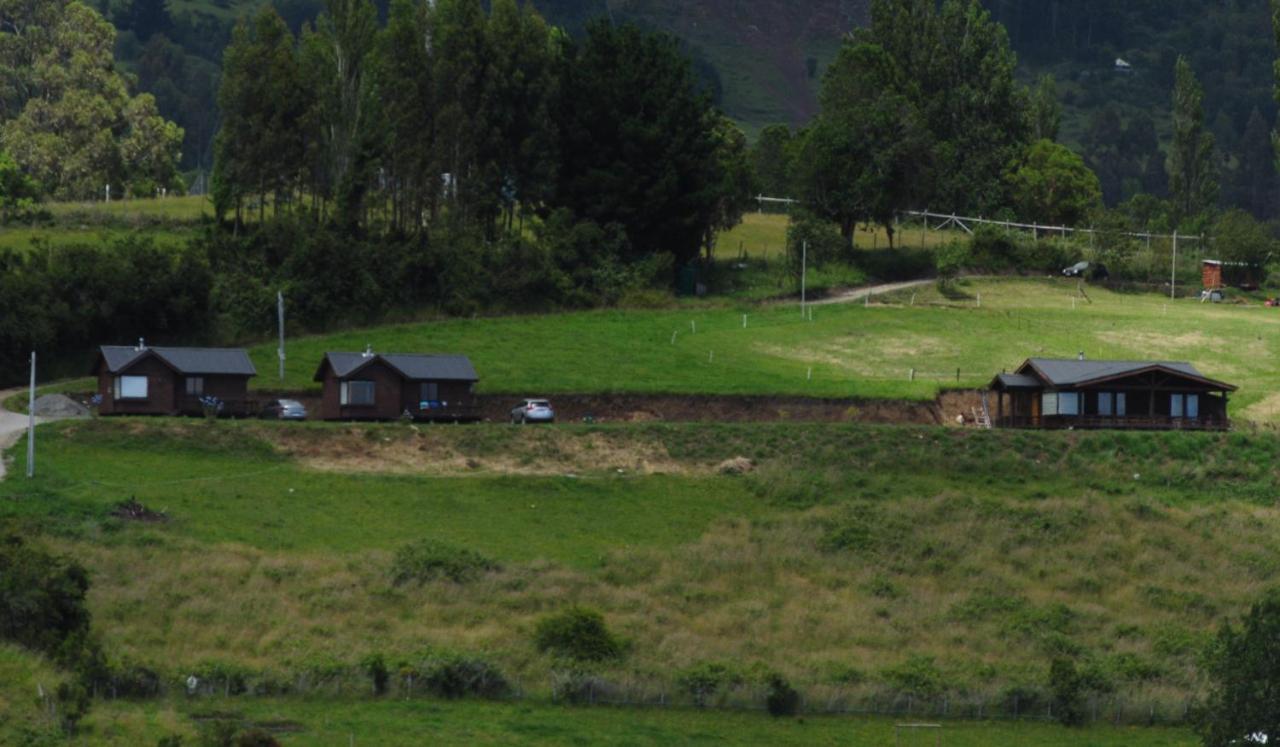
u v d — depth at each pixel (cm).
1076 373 16612
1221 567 13512
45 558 10606
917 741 9950
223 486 13888
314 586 11931
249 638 11012
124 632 10850
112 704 9488
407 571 12281
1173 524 14275
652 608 12188
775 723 10219
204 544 12494
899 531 13812
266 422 15275
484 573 12469
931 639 12000
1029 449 15650
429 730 9525
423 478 14500
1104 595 13038
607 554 13150
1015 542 13788
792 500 14512
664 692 10475
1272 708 8781
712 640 11669
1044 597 12875
